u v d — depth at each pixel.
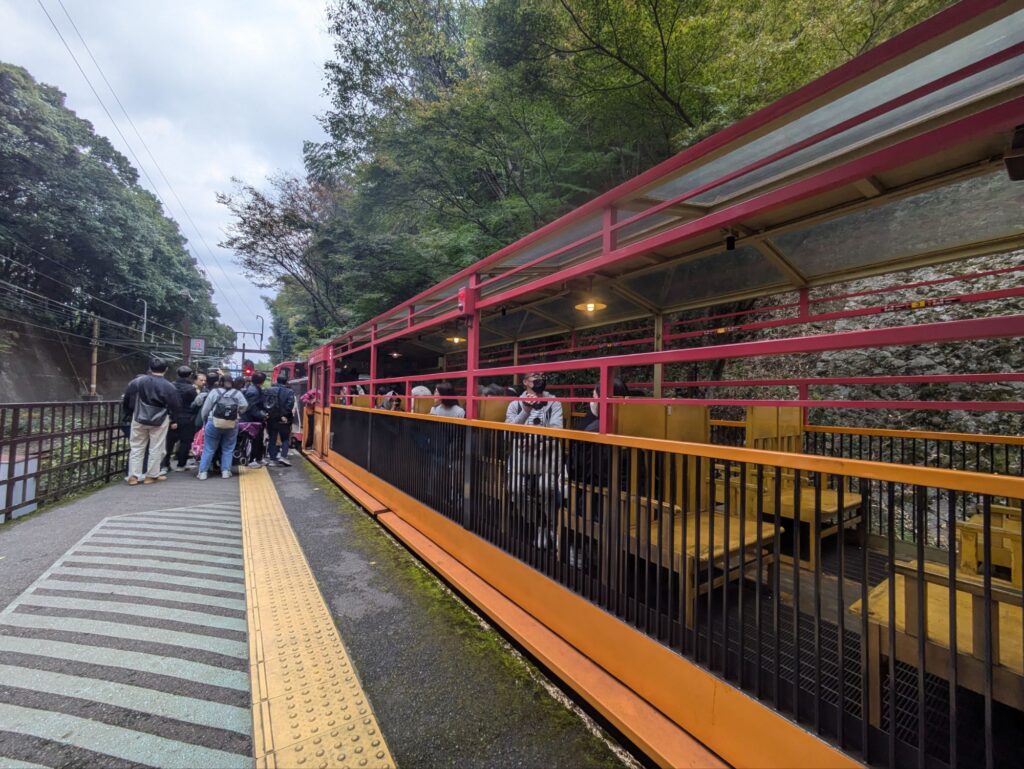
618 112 7.09
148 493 5.51
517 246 2.96
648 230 2.92
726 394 6.79
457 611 2.77
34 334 22.80
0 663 2.20
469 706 1.94
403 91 10.93
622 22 6.14
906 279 5.27
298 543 3.91
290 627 2.52
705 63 6.34
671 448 1.74
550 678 2.14
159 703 1.95
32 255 22.70
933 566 2.09
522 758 1.66
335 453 6.92
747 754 1.44
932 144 1.26
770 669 1.50
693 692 1.62
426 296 4.20
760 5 6.10
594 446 2.12
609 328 8.23
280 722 1.80
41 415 4.99
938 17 1.18
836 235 3.00
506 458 2.76
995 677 1.26
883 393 5.32
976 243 2.88
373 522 4.54
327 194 18.83
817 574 1.32
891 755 1.19
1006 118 1.14
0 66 20.39
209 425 6.33
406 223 13.05
